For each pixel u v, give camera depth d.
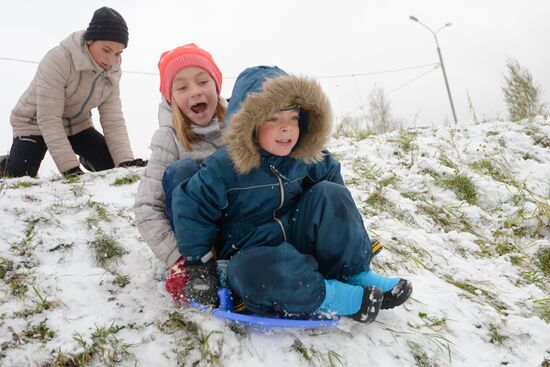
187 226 1.85
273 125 1.87
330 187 1.92
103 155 4.19
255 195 1.93
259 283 1.70
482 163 4.03
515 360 1.89
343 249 1.89
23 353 1.68
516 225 3.14
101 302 1.97
